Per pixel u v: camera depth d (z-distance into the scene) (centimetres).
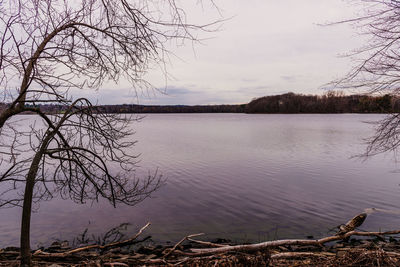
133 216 1013
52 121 425
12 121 384
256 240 803
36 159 385
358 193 1339
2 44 303
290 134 4934
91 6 330
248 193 1345
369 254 447
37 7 298
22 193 1254
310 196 1294
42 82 349
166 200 1211
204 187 1455
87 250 723
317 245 675
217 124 9081
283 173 1819
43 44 339
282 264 472
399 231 666
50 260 547
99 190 475
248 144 3497
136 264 505
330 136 4453
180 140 4081
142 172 1778
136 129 6856
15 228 909
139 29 352
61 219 977
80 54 352
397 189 1410
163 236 840
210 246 740
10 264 501
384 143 642
